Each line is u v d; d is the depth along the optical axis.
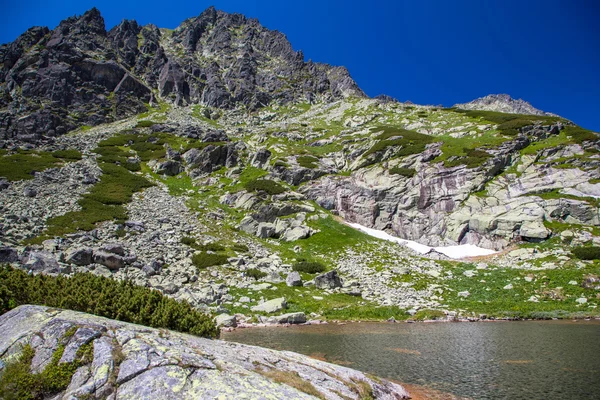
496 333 25.42
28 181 53.69
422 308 35.25
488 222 54.19
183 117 116.38
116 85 120.56
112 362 9.13
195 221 54.53
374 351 20.45
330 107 134.62
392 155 73.38
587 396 13.30
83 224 43.72
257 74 154.88
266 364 11.97
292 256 49.03
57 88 105.25
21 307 11.65
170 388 8.52
